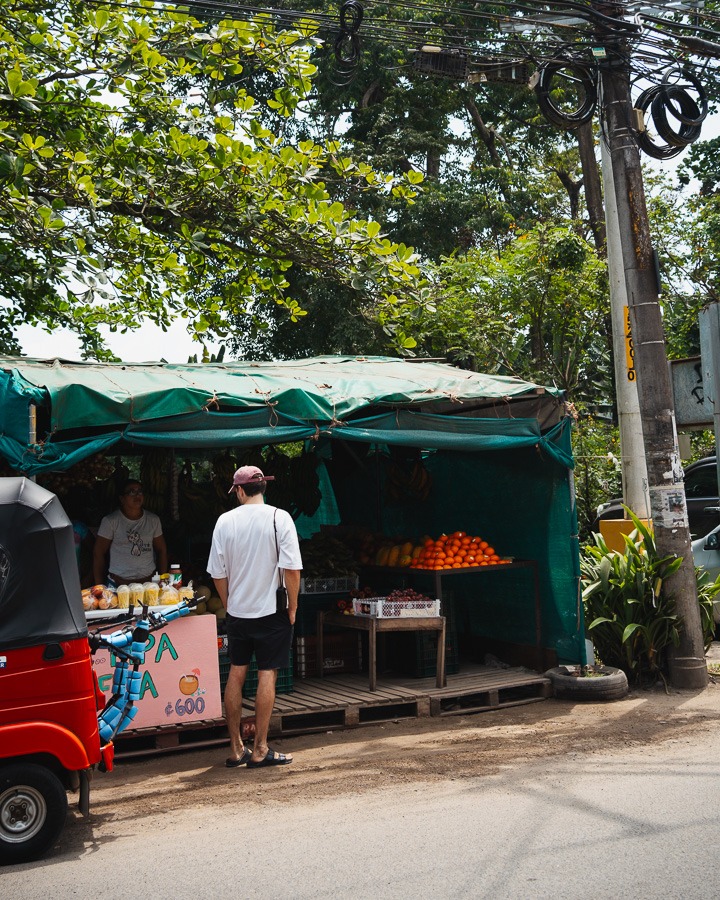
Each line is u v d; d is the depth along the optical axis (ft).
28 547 15.62
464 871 13.98
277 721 24.34
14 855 15.25
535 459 31.04
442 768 20.52
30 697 15.49
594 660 30.37
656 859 14.15
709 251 68.80
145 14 37.65
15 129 35.88
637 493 35.83
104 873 14.73
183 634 22.74
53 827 15.53
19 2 37.06
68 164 34.83
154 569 26.45
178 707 22.53
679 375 41.16
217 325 46.73
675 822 15.89
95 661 21.59
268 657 21.50
